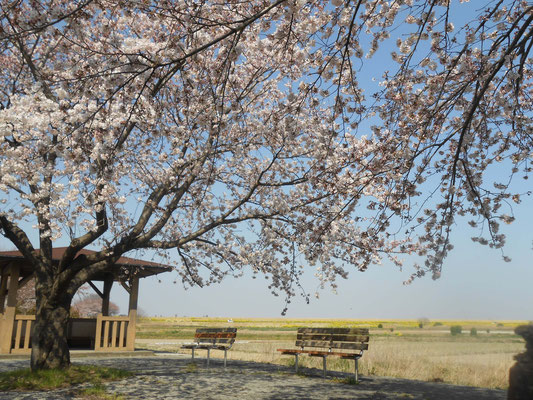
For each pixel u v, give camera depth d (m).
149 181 10.48
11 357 12.80
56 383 7.72
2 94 9.50
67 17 5.03
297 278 10.81
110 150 7.22
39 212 8.90
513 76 5.89
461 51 5.86
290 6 5.20
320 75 5.80
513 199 6.58
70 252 9.16
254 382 8.27
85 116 6.97
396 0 5.54
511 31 5.57
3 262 14.52
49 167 8.12
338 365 11.54
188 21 5.20
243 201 9.74
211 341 11.79
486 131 7.23
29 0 5.19
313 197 9.75
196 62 5.70
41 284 9.41
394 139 6.71
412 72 6.40
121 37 6.56
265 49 6.55
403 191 6.46
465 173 6.88
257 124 9.52
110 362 12.05
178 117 9.15
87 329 16.83
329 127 7.63
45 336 8.94
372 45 6.05
